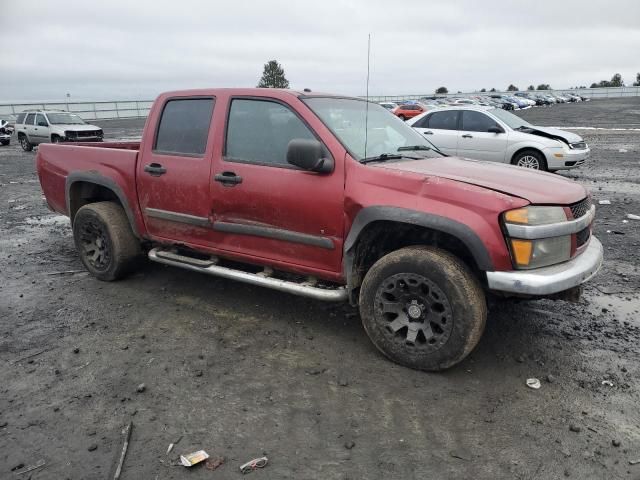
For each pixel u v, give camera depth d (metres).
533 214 3.27
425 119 12.76
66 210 5.65
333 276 3.86
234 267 4.62
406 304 3.56
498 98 60.22
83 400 3.27
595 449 2.79
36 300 4.93
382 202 3.49
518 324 4.33
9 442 2.87
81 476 2.60
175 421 3.04
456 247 3.69
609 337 4.10
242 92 4.27
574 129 27.30
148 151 4.78
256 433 2.93
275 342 4.02
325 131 3.82
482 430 2.94
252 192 4.07
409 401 3.23
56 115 22.86
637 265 5.81
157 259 4.89
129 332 4.22
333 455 2.75
